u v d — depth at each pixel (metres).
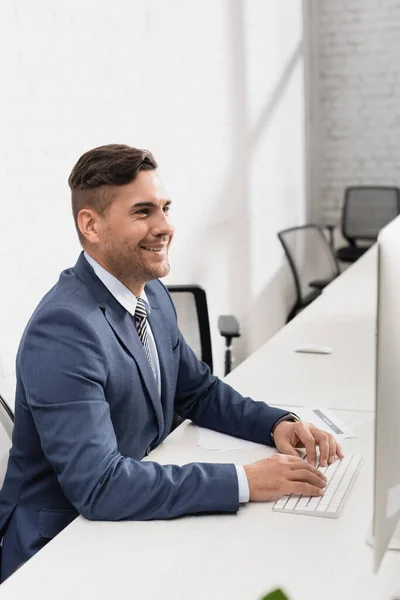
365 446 1.89
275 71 5.11
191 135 3.99
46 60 2.84
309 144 5.98
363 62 6.02
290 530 1.50
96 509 1.55
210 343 2.94
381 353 1.20
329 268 4.82
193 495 1.56
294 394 2.27
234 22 4.43
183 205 3.93
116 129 3.31
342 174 6.23
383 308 1.20
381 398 1.21
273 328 5.22
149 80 3.56
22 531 1.71
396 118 6.04
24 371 1.63
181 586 1.33
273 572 1.36
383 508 1.25
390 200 5.82
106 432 1.60
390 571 1.36
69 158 2.99
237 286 4.62
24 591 1.33
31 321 1.69
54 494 1.72
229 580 1.34
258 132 4.85
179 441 1.96
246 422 1.96
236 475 1.59
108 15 3.22
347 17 5.98
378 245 1.20
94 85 3.14
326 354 2.68
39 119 2.81
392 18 5.89
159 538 1.49
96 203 1.70
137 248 1.71
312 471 1.64
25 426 1.70
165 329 1.94
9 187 2.68
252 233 4.82
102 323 1.69
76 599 1.31
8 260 2.69
